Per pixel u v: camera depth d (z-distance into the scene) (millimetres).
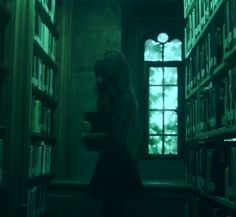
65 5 6023
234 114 2604
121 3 6230
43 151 4559
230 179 2734
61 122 5773
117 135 2035
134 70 6258
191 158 4535
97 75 2096
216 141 3629
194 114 4254
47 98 4938
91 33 6195
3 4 3525
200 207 3836
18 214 3566
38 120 4203
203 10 3734
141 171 6133
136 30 6340
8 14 3664
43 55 4672
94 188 2094
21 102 3688
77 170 5941
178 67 6359
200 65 3891
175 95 6340
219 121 3121
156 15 6340
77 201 4961
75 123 6027
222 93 3133
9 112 3627
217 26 3271
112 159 2068
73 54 6168
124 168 2066
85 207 4941
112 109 2027
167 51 6387
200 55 3893
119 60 2086
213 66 3229
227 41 2717
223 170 3129
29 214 3947
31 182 4445
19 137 3646
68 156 5906
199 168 3904
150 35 6398
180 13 6297
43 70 4551
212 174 3221
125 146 2084
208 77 3410
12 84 3662
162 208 4906
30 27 3783
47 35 4672
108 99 2035
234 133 2924
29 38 3775
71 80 6105
